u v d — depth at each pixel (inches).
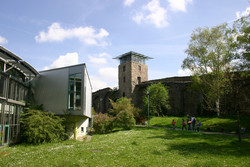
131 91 2033.7
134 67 2121.1
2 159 478.9
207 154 444.1
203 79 1272.1
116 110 1339.8
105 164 380.2
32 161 431.8
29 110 895.1
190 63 1322.6
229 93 1242.0
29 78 1083.9
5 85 773.3
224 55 1179.9
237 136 735.7
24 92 1018.7
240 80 1184.2
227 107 1307.8
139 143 629.3
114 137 858.1
